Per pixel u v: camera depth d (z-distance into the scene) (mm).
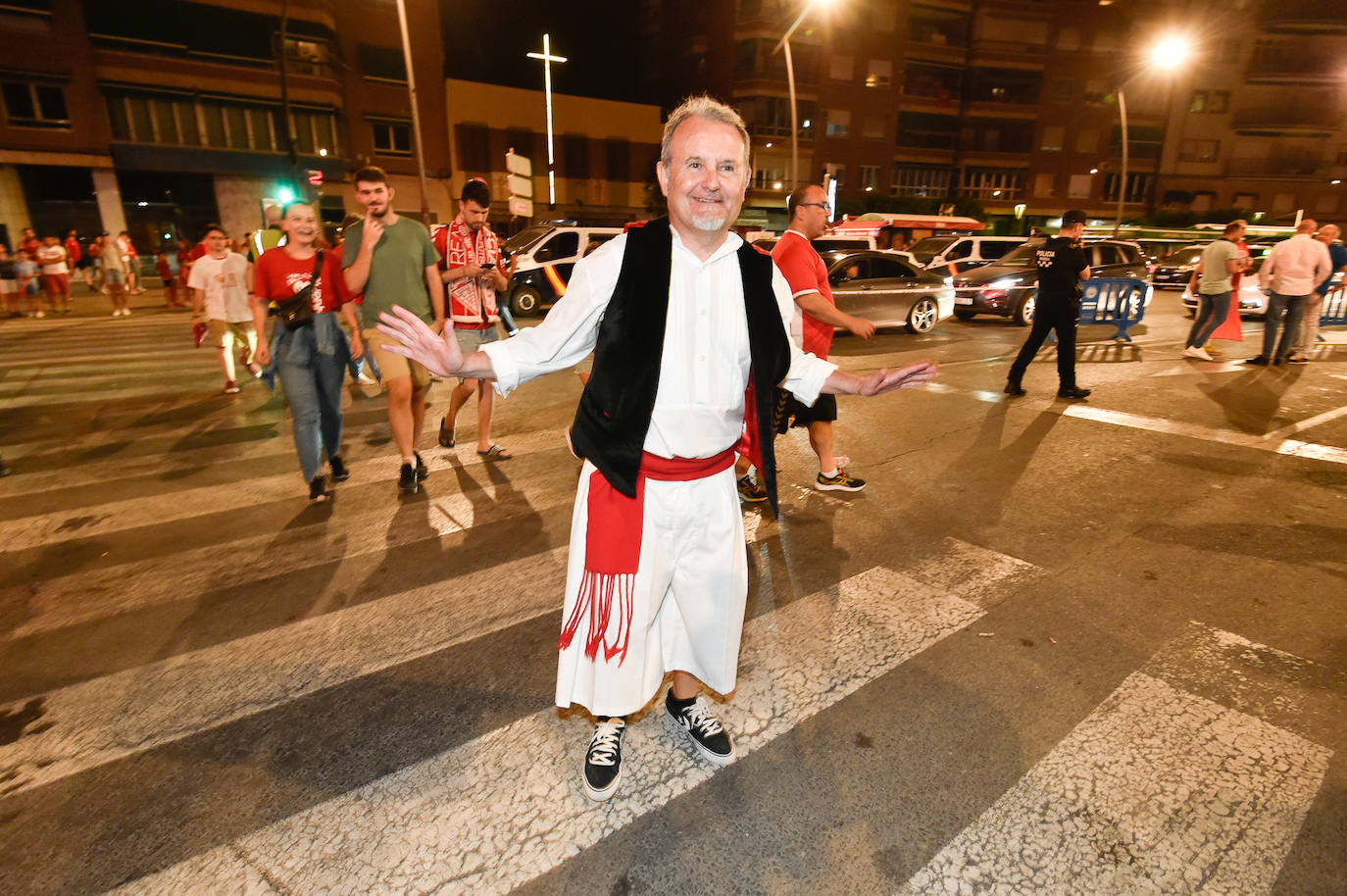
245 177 27516
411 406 4566
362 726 2357
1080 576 3350
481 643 2842
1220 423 6000
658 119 38625
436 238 4883
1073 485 4551
